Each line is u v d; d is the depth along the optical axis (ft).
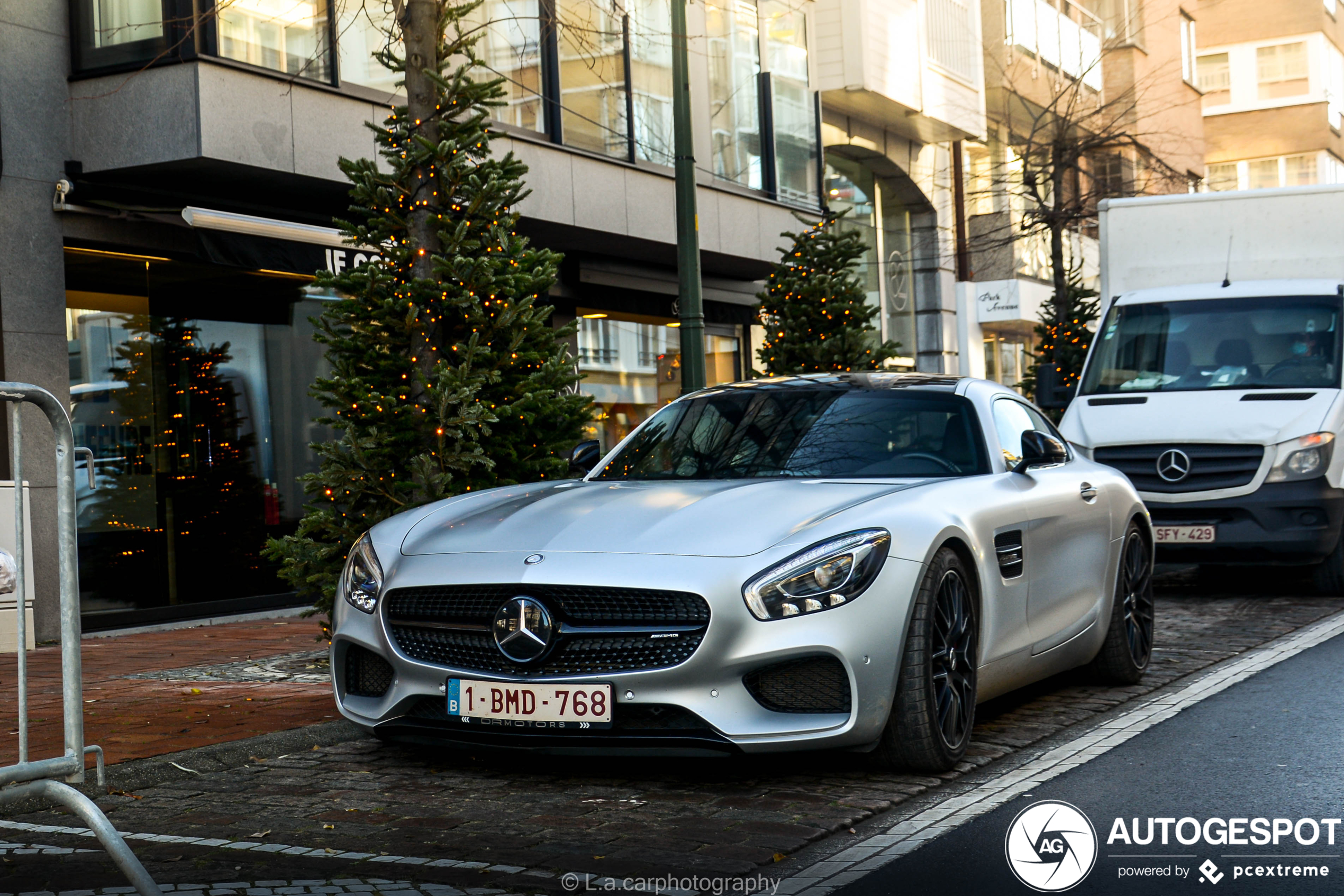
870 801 15.72
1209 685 23.29
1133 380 38.73
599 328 53.36
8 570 11.97
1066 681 23.99
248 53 35.60
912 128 77.97
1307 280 39.50
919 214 84.12
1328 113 146.10
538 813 15.38
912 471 19.26
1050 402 40.96
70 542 12.39
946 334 84.38
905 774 17.01
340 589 18.11
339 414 27.66
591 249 50.06
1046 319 68.18
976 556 17.79
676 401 22.31
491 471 26.94
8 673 27.76
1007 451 20.54
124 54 35.12
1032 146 77.71
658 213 48.96
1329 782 16.44
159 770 17.42
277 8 36.37
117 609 37.24
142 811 15.89
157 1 34.53
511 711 15.93
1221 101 150.41
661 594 15.64
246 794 16.60
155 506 38.45
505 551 16.62
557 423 28.66
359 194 27.91
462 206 28.17
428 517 18.66
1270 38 147.74
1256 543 35.27
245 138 35.04
